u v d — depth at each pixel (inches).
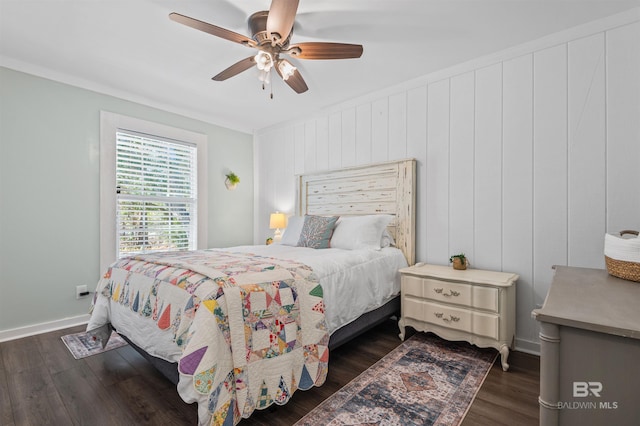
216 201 161.2
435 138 109.2
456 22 80.7
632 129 76.1
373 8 74.8
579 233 82.9
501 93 95.3
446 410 61.7
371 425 57.2
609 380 32.0
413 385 70.9
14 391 69.3
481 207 99.3
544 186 88.1
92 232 119.1
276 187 168.4
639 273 52.1
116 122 124.9
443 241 107.4
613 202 78.4
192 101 136.6
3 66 100.0
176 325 56.9
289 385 59.0
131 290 75.0
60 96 111.7
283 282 64.5
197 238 152.0
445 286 89.4
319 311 68.3
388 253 104.9
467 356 86.0
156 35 86.8
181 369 48.3
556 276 57.8
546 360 34.6
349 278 83.4
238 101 136.4
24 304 104.2
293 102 137.6
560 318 33.5
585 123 82.1
